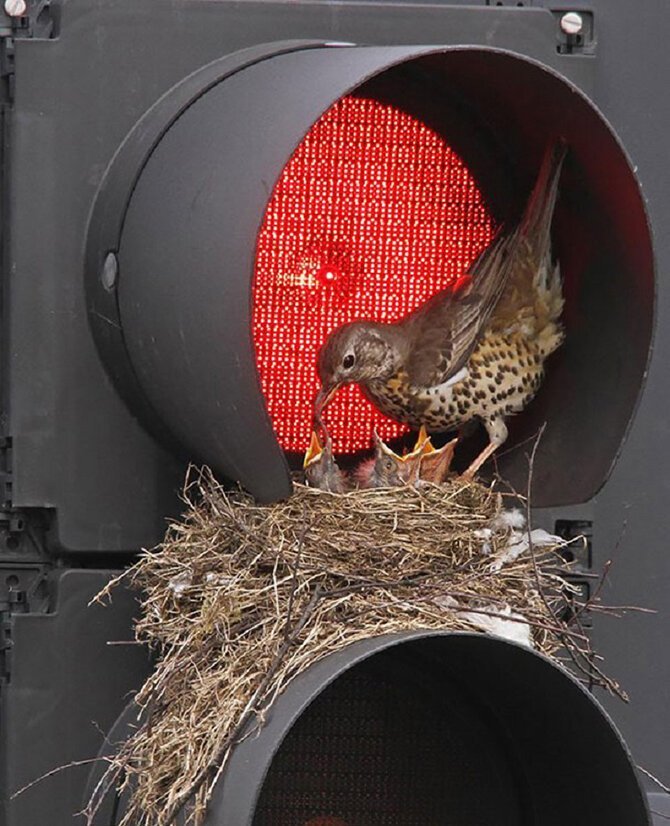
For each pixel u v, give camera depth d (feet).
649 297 30.99
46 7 31.65
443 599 29.91
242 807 26.89
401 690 30.81
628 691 34.14
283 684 28.32
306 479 31.89
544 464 32.73
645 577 34.30
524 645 27.78
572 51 34.12
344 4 32.65
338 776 30.53
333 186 32.73
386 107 32.86
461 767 30.89
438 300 33.12
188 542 30.81
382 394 33.14
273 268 32.58
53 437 31.14
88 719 31.09
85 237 31.40
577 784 29.43
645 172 34.65
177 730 29.04
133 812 29.71
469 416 33.27
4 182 31.48
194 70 31.89
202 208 29.48
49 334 31.22
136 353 30.68
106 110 31.53
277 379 32.78
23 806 30.83
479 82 32.19
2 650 31.09
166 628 30.40
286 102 29.19
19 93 31.27
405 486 31.55
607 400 31.86
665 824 32.96
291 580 29.27
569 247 32.71
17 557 31.32
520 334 32.89
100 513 31.24
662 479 34.40
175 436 31.09
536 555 32.12
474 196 33.32
